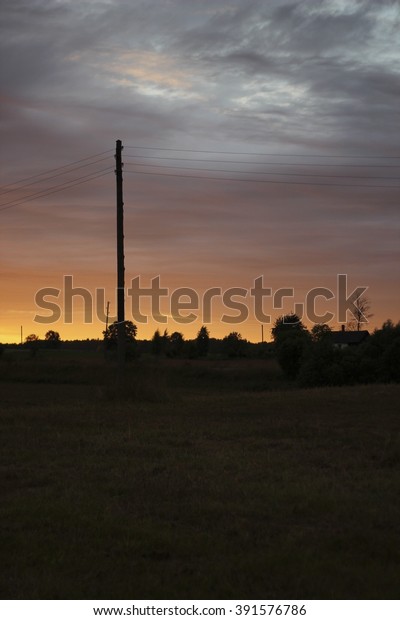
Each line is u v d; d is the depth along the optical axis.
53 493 11.23
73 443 16.34
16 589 7.20
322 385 52.38
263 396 30.06
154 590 7.10
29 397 34.31
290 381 58.38
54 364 59.84
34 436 17.55
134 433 17.86
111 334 70.56
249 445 15.98
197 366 65.00
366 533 8.87
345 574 7.47
